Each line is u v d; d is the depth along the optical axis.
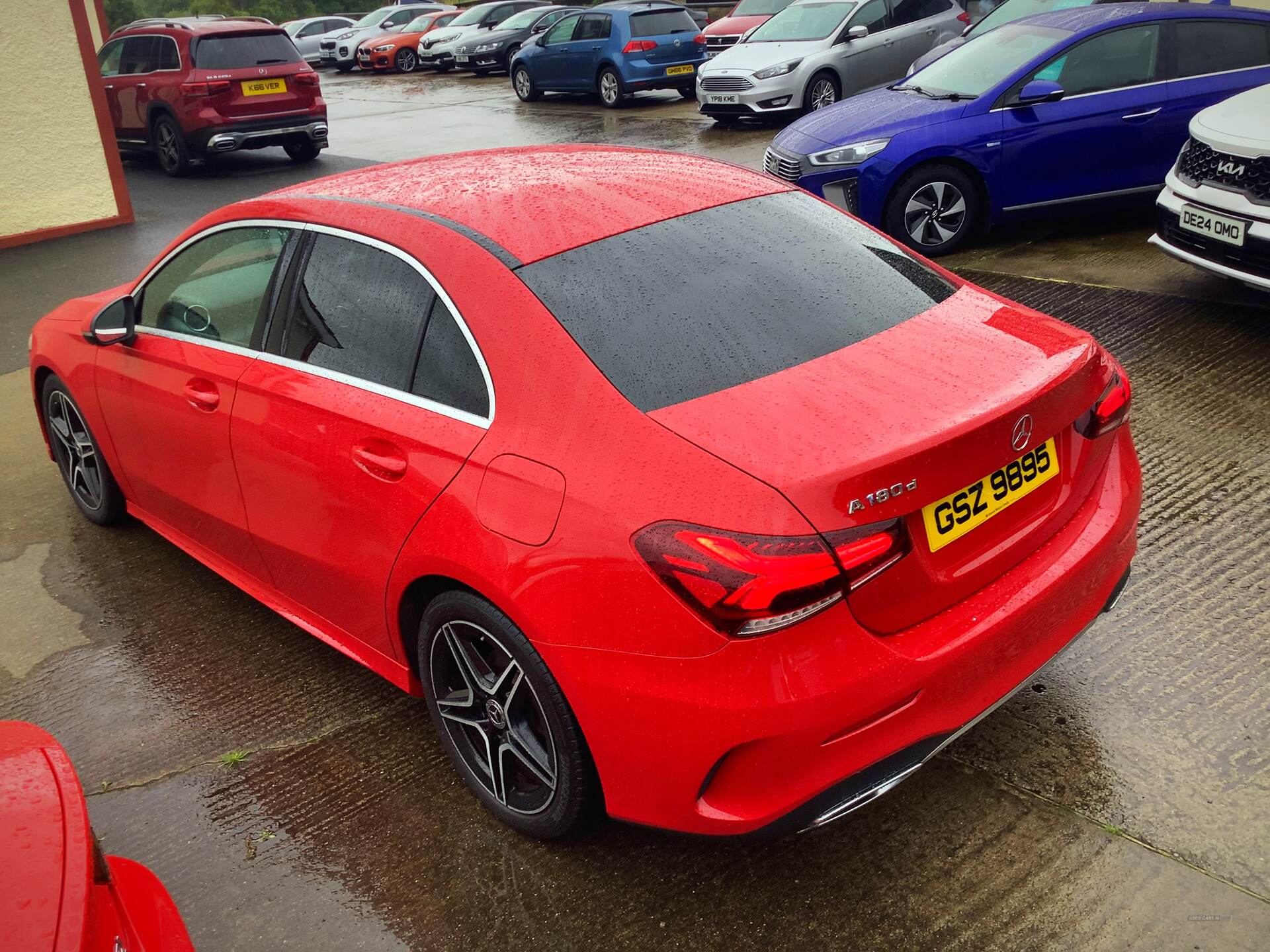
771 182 3.26
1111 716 2.90
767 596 2.00
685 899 2.48
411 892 2.58
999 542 2.36
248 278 3.33
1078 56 7.20
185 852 2.78
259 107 12.95
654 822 2.31
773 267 2.74
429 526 2.55
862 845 2.57
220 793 2.98
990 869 2.46
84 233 10.45
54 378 4.40
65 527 4.66
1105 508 2.64
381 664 3.08
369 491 2.75
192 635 3.77
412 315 2.75
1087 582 2.53
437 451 2.57
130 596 4.06
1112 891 2.37
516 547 2.34
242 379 3.23
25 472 5.27
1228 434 4.35
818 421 2.20
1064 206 7.38
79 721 3.34
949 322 2.65
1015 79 7.18
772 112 13.23
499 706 2.61
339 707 3.32
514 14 25.98
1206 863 2.41
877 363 2.41
